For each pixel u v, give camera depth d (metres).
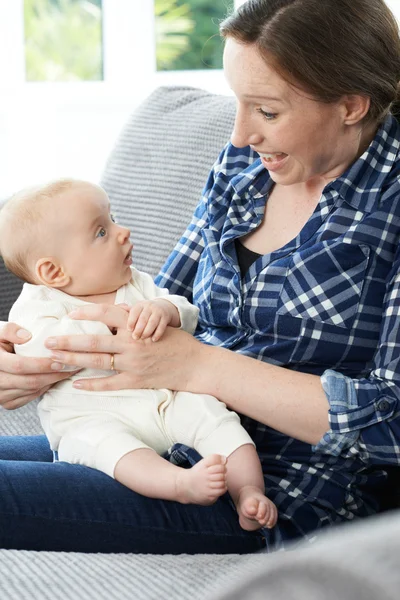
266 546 1.36
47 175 4.21
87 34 4.04
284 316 1.44
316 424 1.35
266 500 1.27
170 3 3.80
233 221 1.57
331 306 1.41
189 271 1.69
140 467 1.29
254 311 1.47
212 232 1.60
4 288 2.08
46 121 4.17
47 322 1.43
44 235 1.46
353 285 1.41
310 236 1.46
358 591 0.49
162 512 1.30
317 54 1.31
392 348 1.35
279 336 1.45
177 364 1.40
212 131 2.04
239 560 1.19
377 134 1.46
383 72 1.39
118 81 3.98
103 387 1.40
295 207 1.52
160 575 1.08
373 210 1.42
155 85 3.88
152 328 1.38
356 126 1.43
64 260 1.47
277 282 1.45
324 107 1.36
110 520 1.27
